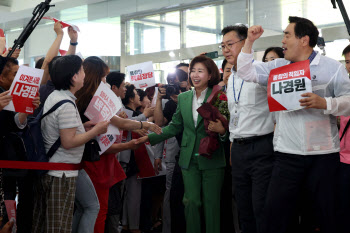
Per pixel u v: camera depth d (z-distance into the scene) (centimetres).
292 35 269
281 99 263
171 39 901
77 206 313
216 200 352
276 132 281
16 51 309
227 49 326
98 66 318
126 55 964
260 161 304
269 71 289
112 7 1022
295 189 274
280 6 762
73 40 376
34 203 291
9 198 286
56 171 282
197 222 355
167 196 417
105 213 337
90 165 326
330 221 267
